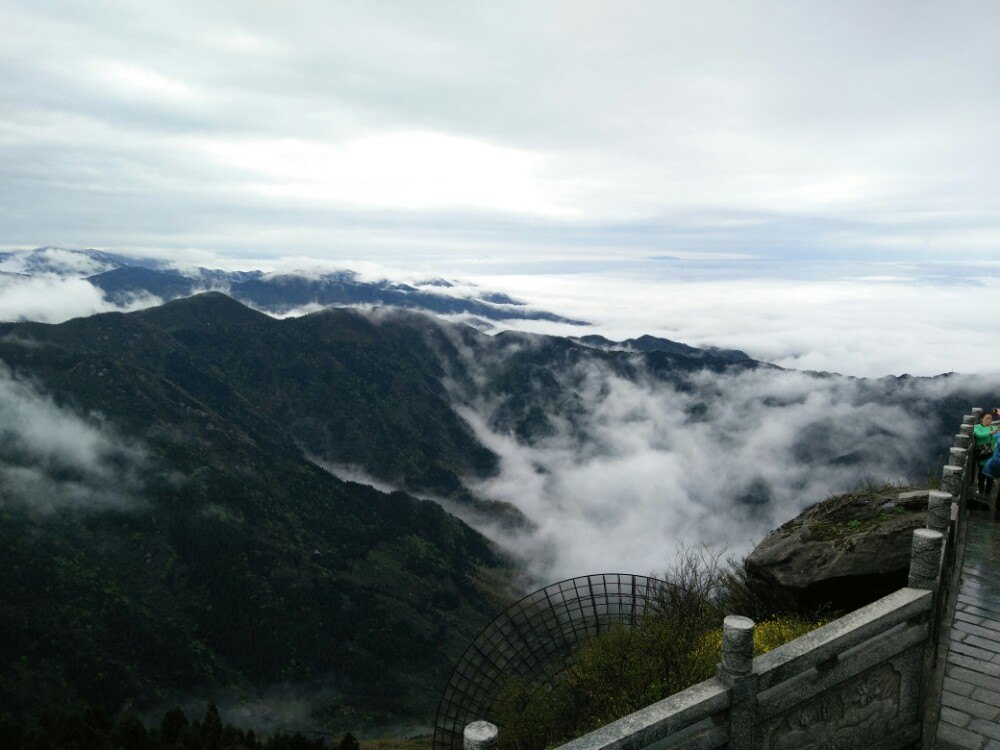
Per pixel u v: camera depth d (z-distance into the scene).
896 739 6.85
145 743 81.44
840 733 6.46
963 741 6.78
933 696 7.42
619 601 15.91
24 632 180.00
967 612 9.57
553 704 14.55
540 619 16.03
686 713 5.45
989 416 16.73
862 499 14.69
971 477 15.67
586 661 14.73
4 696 157.50
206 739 83.00
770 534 15.81
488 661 15.59
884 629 6.57
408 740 145.12
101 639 189.50
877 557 12.66
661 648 13.85
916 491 14.68
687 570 16.31
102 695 169.00
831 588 12.99
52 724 82.44
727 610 16.06
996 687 7.68
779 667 5.86
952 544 9.84
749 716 5.74
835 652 6.20
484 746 4.57
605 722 13.30
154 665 187.12
